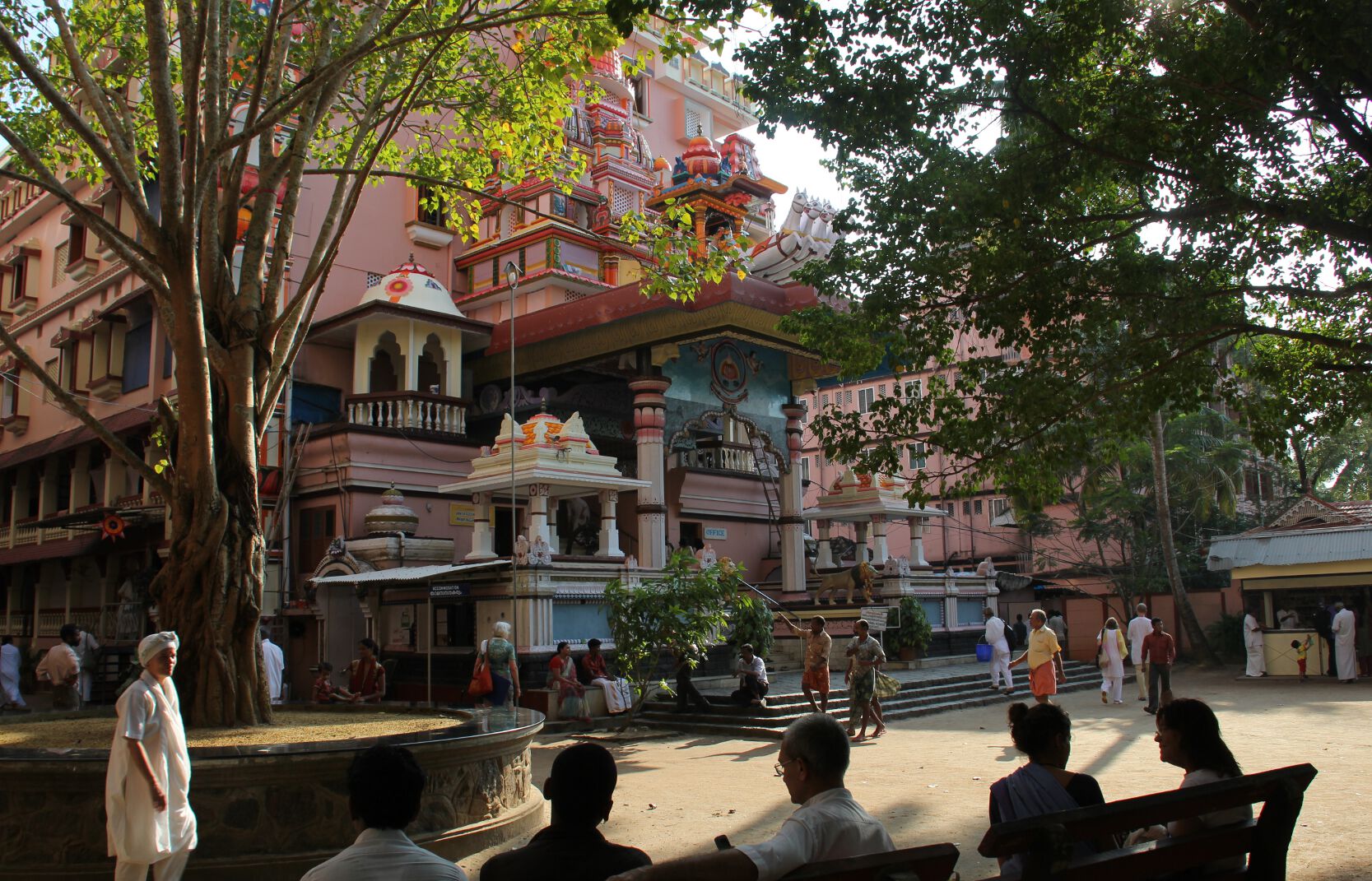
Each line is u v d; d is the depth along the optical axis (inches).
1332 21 256.5
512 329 683.4
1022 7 318.0
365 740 305.1
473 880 288.0
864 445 371.2
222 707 360.5
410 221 973.8
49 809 276.1
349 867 133.6
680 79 1301.7
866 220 367.9
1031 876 125.6
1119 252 350.6
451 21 468.1
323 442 806.5
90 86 377.4
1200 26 333.7
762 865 115.0
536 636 640.4
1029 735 172.1
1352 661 839.1
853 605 877.2
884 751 517.0
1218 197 320.8
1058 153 339.0
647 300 804.6
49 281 1127.6
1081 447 343.0
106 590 968.9
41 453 1032.8
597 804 127.9
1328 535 942.4
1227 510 1148.5
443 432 843.4
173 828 239.5
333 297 903.1
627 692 645.9
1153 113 326.3
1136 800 138.5
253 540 375.9
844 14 320.5
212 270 384.8
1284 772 157.2
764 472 1042.7
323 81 357.1
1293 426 349.4
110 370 948.0
